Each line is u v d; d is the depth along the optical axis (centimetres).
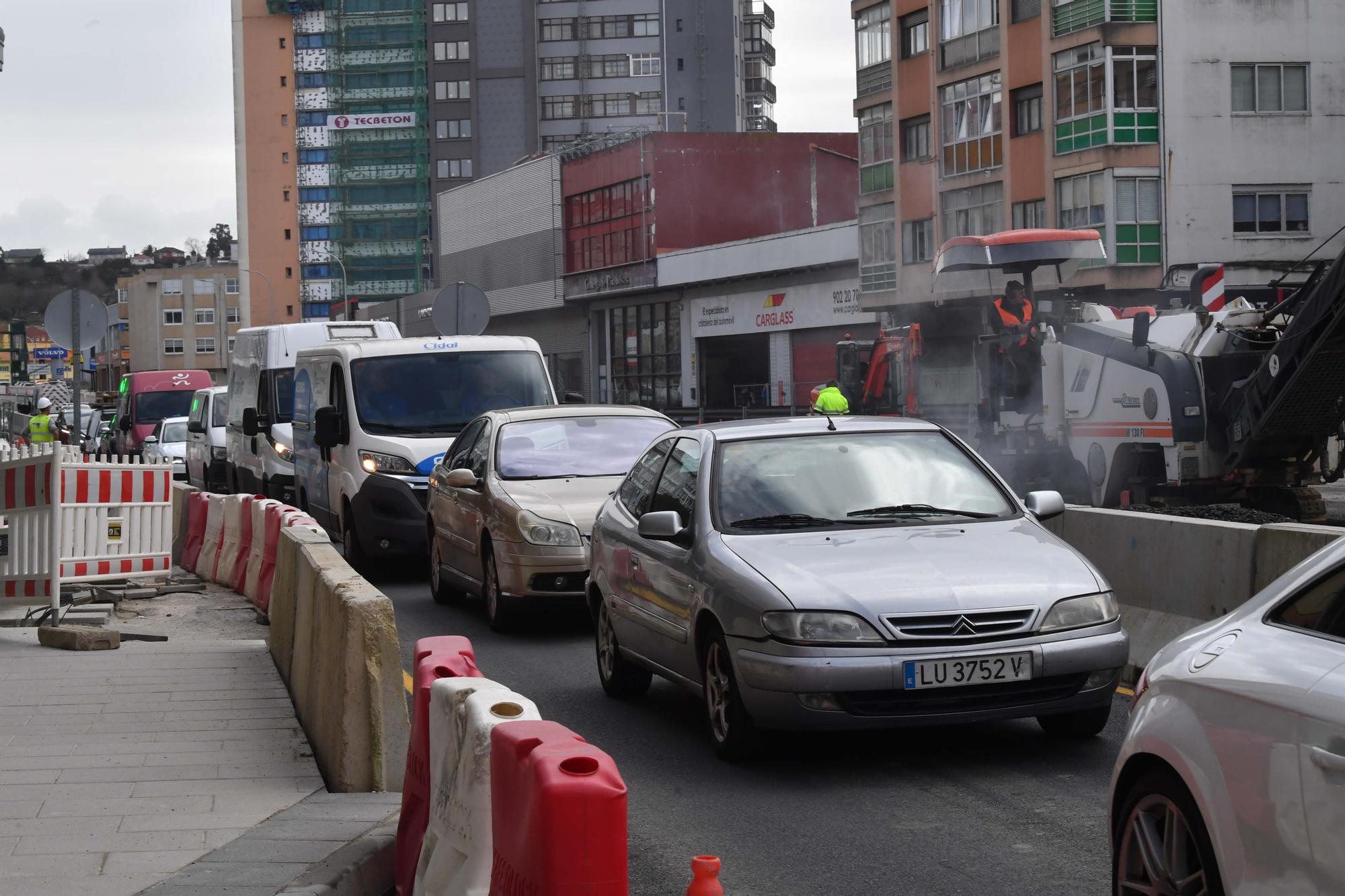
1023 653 719
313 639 817
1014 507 854
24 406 5447
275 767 727
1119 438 2070
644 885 579
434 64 13425
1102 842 607
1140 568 994
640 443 1378
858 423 905
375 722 676
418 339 1827
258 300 14538
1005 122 4953
